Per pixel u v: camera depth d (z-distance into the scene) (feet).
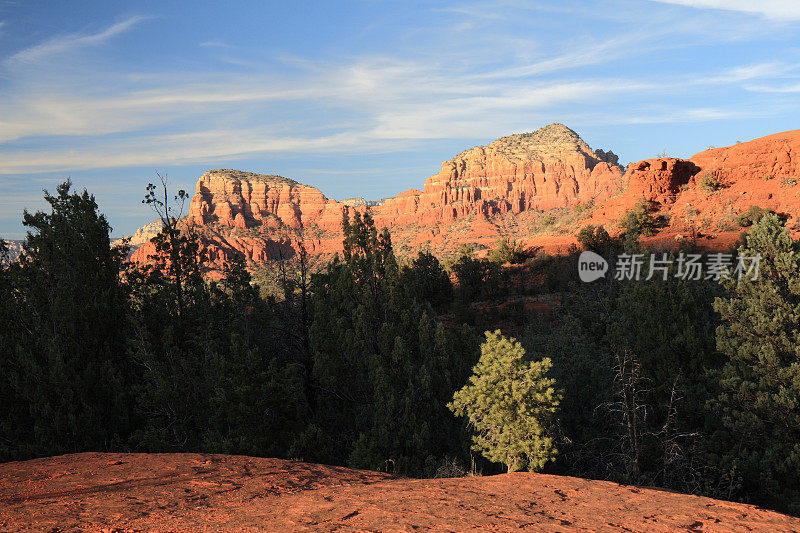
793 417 63.36
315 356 97.19
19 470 26.84
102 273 105.50
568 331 112.78
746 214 282.15
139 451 77.77
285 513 19.30
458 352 102.68
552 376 93.61
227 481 24.98
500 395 60.59
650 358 85.61
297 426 83.25
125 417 85.97
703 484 70.33
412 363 95.71
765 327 68.59
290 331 130.41
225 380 79.36
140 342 87.51
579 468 82.02
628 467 72.23
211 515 18.89
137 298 117.70
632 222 302.45
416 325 103.86
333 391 99.71
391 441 82.28
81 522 17.70
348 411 101.65
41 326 93.04
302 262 132.67
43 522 17.62
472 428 80.79
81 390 82.43
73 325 91.15
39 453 74.08
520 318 198.08
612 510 21.68
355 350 98.37
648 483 71.26
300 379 95.50
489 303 245.24
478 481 27.81
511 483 27.14
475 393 63.16
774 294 69.00
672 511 21.70
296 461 32.50
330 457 75.66
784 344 67.77
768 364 67.72
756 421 66.69
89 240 106.63
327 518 18.58
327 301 118.01
